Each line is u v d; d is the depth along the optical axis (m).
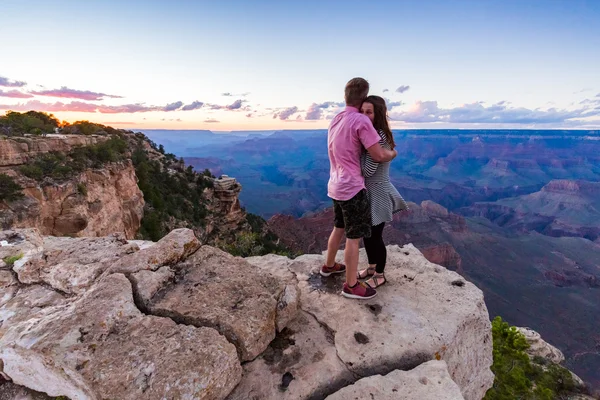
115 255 3.84
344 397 2.46
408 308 3.65
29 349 2.28
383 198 3.70
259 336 2.87
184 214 49.78
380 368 2.88
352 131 3.33
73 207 23.89
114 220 31.03
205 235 50.72
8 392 2.51
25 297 3.19
